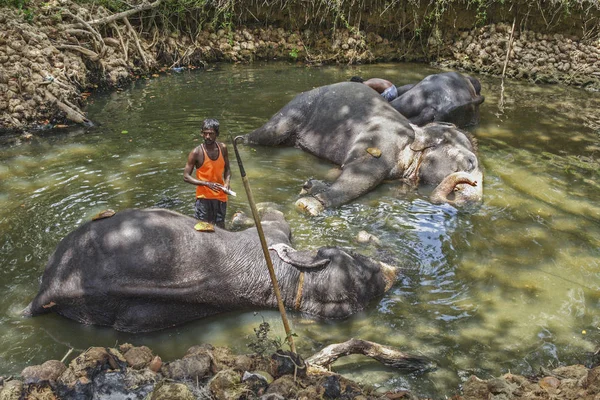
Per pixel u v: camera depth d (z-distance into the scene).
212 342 5.36
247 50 14.99
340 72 14.10
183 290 5.39
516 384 4.71
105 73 12.37
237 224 7.01
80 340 5.29
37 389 4.40
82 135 9.70
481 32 14.95
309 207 7.46
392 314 5.76
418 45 15.38
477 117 10.91
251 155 9.20
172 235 5.48
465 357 5.20
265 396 4.37
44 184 7.91
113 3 13.72
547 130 10.68
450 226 7.32
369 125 8.82
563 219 7.55
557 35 14.57
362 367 5.07
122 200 7.52
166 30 14.20
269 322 5.64
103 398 4.41
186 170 6.34
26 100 10.11
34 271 6.07
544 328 5.58
